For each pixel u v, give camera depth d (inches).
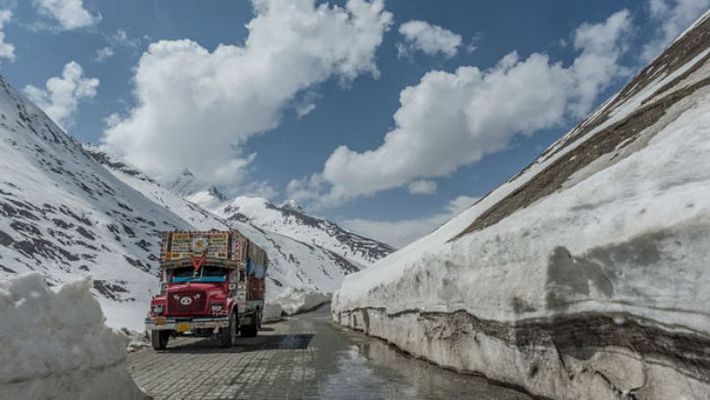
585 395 251.1
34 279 203.3
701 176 196.7
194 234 658.2
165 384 351.6
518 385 314.3
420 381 360.5
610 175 256.7
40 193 3720.5
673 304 186.7
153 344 596.4
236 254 663.1
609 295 231.5
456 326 408.8
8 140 5034.5
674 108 393.7
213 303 602.2
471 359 380.8
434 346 457.1
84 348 218.5
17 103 6825.8
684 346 183.6
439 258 436.8
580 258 241.0
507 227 339.0
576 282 259.9
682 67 689.0
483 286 353.4
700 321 172.7
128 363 466.6
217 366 444.1
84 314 223.9
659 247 190.5
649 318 201.5
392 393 315.6
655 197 211.2
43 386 189.9
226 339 609.9
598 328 242.5
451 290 415.8
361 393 316.2
